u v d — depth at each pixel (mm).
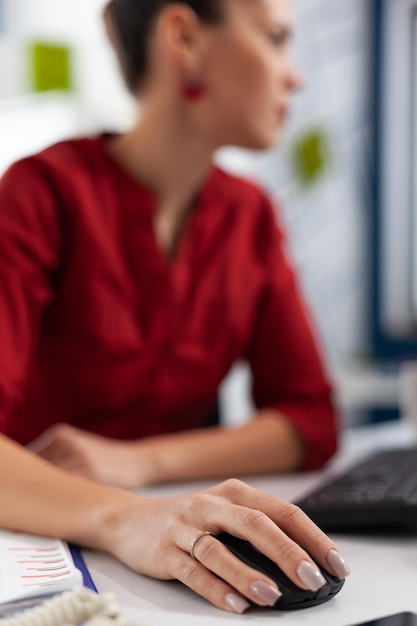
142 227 979
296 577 456
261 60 936
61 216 937
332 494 675
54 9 1907
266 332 1107
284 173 2117
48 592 460
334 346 2021
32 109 1833
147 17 956
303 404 1047
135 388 989
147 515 554
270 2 938
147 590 504
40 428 997
